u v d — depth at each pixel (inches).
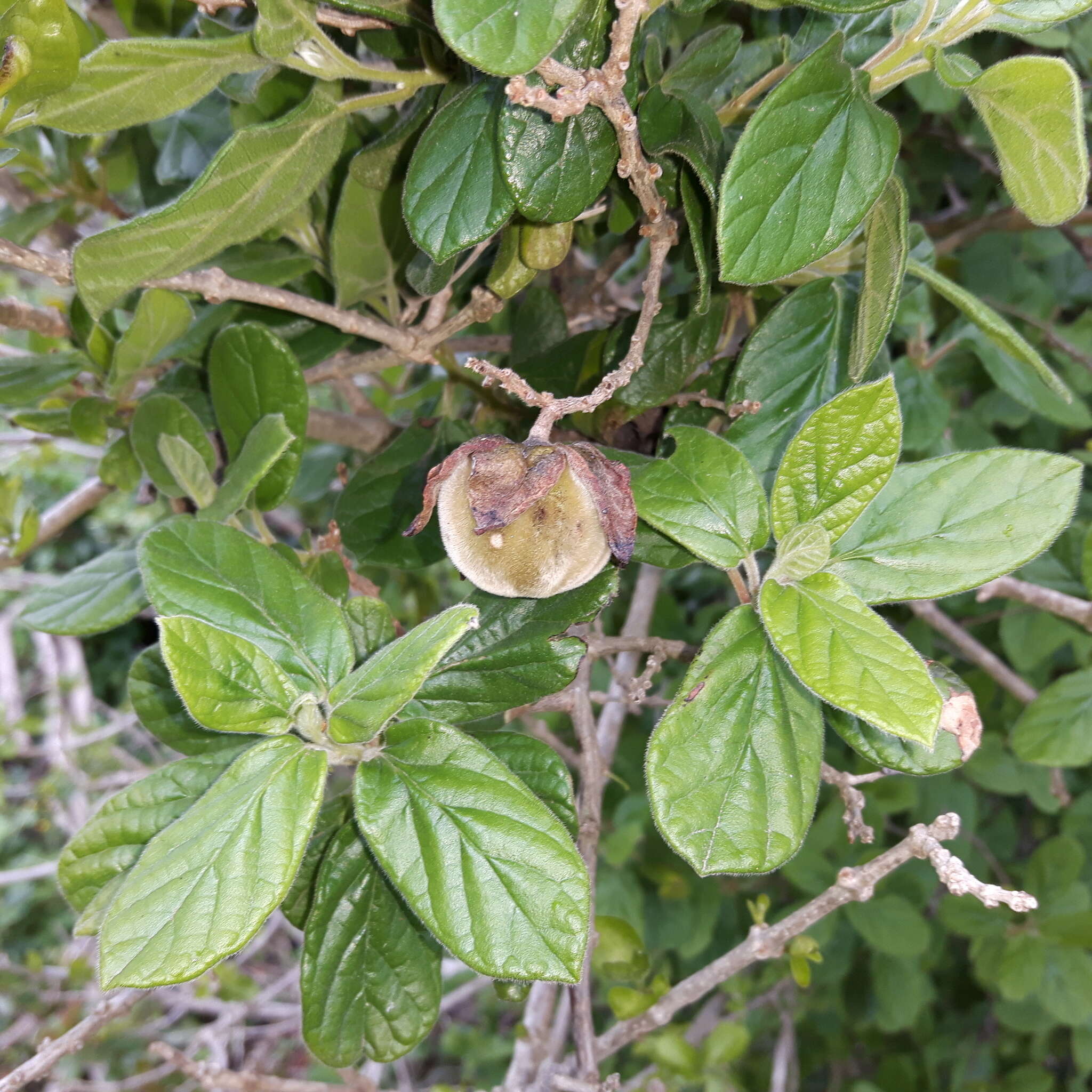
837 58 7.1
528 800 7.0
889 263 8.0
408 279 9.8
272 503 10.7
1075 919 17.2
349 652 8.2
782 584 7.6
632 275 16.1
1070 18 7.5
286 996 30.9
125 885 6.5
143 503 13.8
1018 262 20.4
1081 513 20.0
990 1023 24.5
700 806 7.3
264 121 10.7
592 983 26.2
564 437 11.5
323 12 8.8
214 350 10.4
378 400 20.1
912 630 19.7
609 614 20.4
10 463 21.5
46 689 30.3
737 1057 15.2
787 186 7.1
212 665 7.1
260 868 6.5
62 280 8.7
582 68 7.6
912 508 7.9
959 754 8.1
